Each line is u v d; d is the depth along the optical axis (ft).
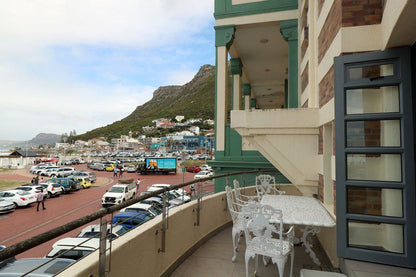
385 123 9.61
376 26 10.16
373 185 9.27
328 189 14.24
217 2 33.60
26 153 277.44
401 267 8.74
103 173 168.14
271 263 12.66
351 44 10.48
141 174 154.30
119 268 7.62
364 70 9.79
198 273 11.44
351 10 10.58
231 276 11.25
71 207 65.26
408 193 8.78
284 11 30.91
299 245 15.23
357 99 9.97
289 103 29.55
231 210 13.52
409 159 8.84
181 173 160.66
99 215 6.68
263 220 10.23
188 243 13.30
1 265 12.35
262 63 48.29
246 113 17.28
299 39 28.50
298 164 16.52
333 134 12.06
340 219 9.71
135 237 8.55
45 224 49.85
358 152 9.61
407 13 7.41
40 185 75.00
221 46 33.32
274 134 16.90
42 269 12.28
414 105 8.96
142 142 649.61
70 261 13.10
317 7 17.21
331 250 12.13
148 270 9.37
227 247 14.58
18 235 43.37
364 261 9.22
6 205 57.31
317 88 16.94
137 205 35.04
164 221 10.64
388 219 8.96
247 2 32.45
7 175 156.15
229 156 33.04
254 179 31.68
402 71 9.09
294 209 12.76
